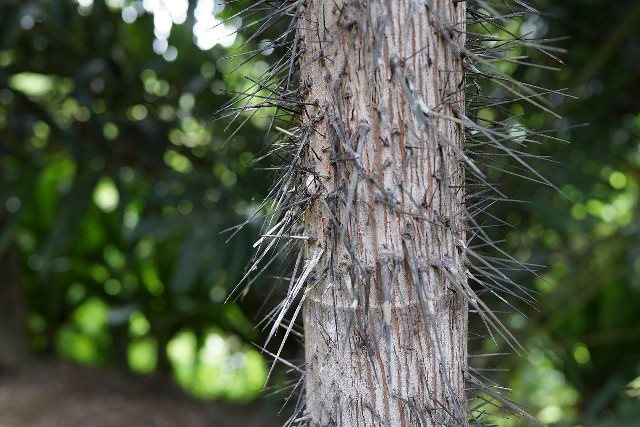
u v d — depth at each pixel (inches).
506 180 108.4
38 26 118.9
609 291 138.2
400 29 46.7
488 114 85.2
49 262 127.6
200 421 129.2
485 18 51.4
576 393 156.8
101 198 178.2
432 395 47.7
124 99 123.8
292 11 50.3
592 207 148.2
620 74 116.3
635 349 137.1
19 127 123.1
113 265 166.2
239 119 105.1
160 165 126.0
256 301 144.5
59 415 126.8
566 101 112.5
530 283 122.6
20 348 156.7
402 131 46.9
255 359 175.2
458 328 49.0
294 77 51.3
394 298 47.2
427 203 47.4
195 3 94.9
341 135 46.7
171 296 157.3
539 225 130.0
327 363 48.3
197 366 165.9
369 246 47.1
